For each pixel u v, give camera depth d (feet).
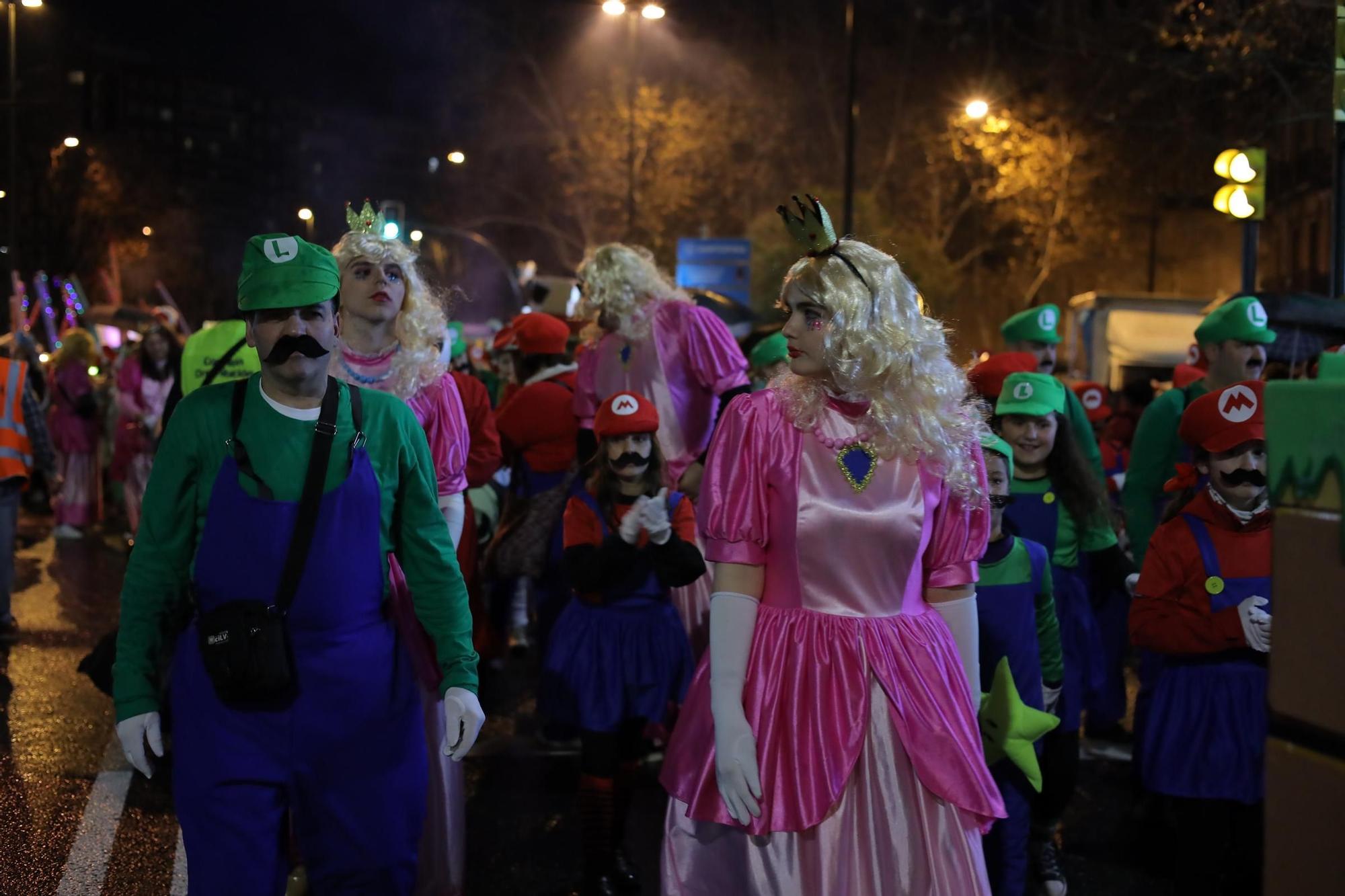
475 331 77.36
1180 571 14.94
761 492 10.63
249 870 10.53
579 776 20.70
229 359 19.85
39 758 20.25
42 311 78.64
